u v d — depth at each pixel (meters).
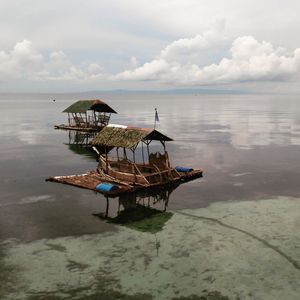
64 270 16.00
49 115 115.81
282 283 15.05
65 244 18.61
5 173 34.03
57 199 25.94
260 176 32.94
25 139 57.66
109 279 15.30
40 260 16.89
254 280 15.26
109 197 26.44
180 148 49.16
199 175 33.06
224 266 16.39
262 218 22.33
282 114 124.19
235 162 39.28
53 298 13.96
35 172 34.59
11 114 120.25
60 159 41.47
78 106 65.81
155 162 31.31
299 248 18.14
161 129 74.25
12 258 17.05
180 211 23.78
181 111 149.12
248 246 18.41
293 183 30.45
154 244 18.67
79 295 14.16
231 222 21.69
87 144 52.41
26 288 14.61
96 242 18.89
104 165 32.50
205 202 25.61
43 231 20.27
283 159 40.66
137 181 28.84
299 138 58.09
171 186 29.61
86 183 29.25
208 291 14.48
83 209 23.95
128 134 30.33
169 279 15.34
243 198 26.44
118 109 165.25
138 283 15.02
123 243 18.78
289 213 23.17
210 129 73.81
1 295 14.11
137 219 22.27
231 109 166.00
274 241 18.97
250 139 57.56
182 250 17.98
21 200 25.70
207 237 19.55
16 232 20.06
